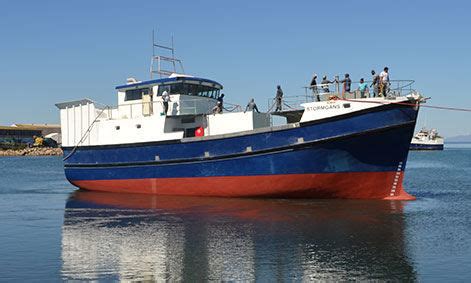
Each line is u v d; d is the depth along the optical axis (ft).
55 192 90.22
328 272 31.91
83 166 86.33
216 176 69.82
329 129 62.64
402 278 30.60
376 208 59.36
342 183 65.31
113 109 86.22
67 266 34.19
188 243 40.73
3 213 61.31
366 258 35.32
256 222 50.24
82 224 51.75
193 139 71.00
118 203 68.74
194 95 80.18
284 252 37.19
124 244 40.91
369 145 62.85
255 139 66.33
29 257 37.01
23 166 203.31
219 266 33.55
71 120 89.86
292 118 72.49
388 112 61.26
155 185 76.23
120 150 80.18
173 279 30.81
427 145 422.41
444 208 60.29
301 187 65.77
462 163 221.87
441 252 37.01
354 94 63.82
